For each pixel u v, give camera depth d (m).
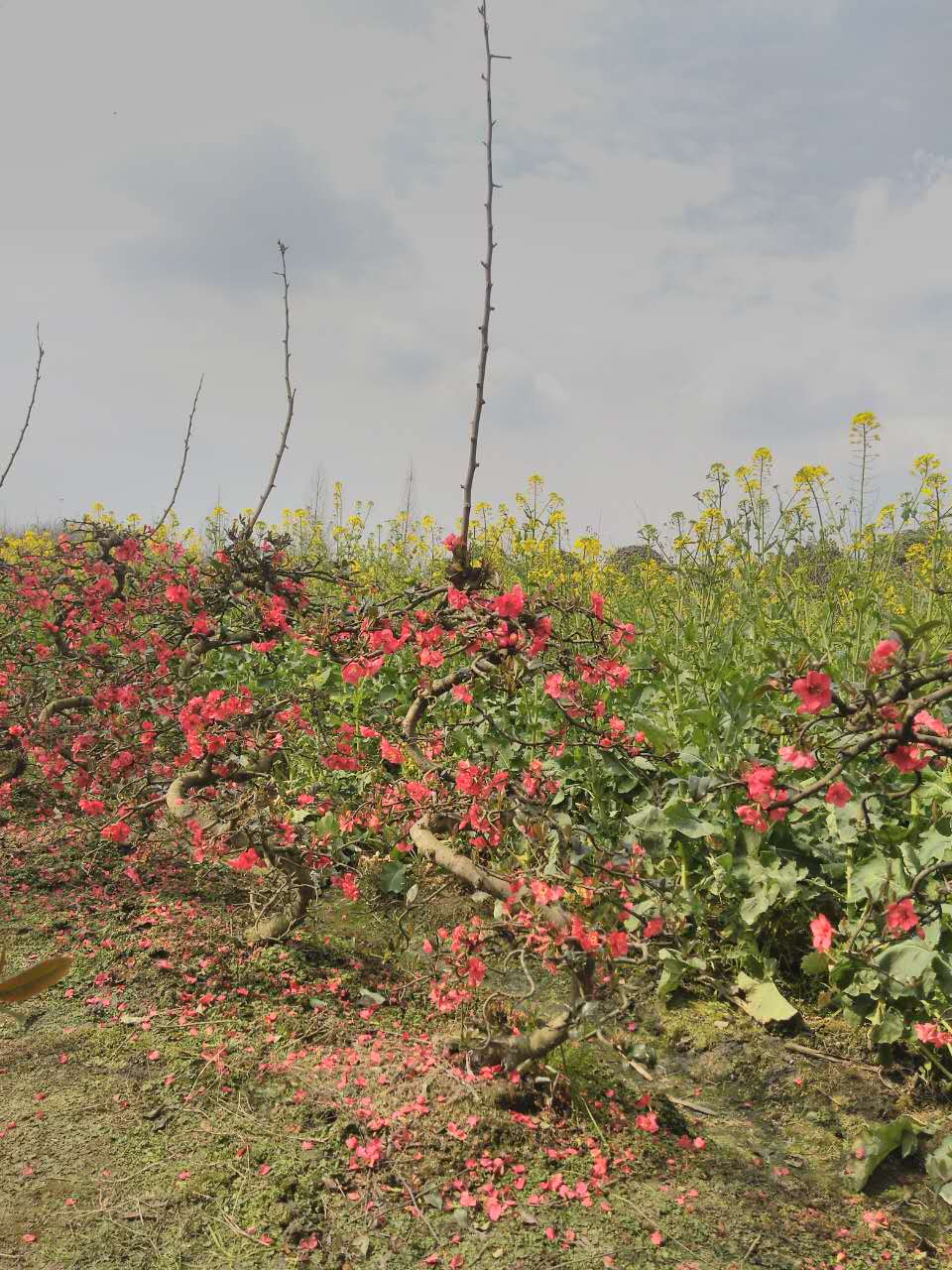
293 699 4.26
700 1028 3.11
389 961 3.46
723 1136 2.59
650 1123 2.51
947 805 3.23
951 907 2.96
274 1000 3.10
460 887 4.05
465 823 3.11
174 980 3.20
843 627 4.73
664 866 3.43
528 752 4.25
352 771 4.40
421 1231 2.07
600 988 2.66
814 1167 2.47
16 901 3.85
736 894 3.41
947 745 1.98
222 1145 2.33
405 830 3.82
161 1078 2.63
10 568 5.49
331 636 3.71
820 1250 2.12
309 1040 2.86
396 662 5.12
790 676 2.38
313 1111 2.47
